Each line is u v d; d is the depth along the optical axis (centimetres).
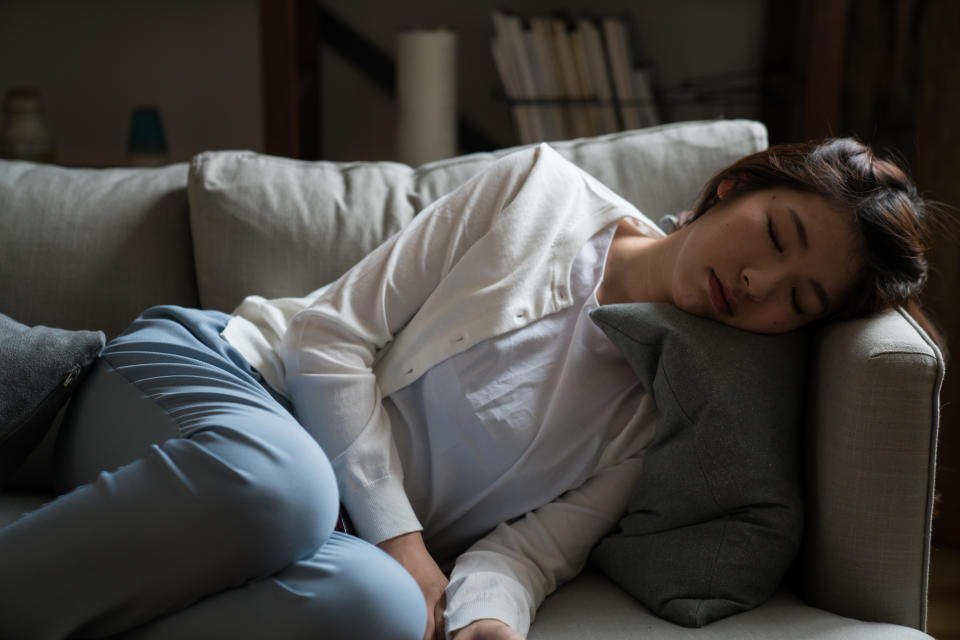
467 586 97
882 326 101
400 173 141
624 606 101
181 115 241
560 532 106
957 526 194
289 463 88
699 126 144
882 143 199
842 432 97
